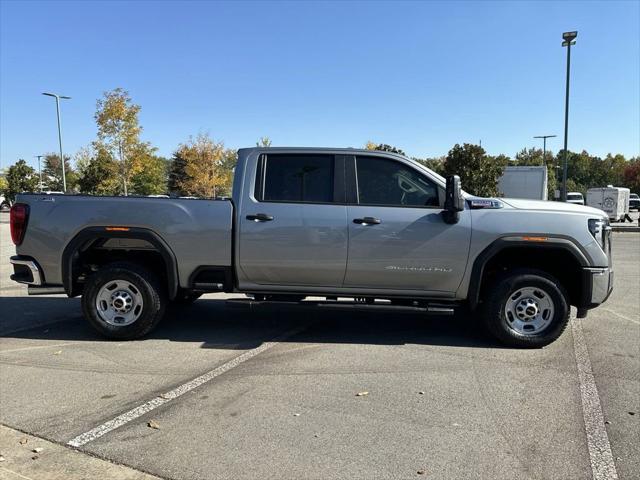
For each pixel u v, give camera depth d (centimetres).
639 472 313
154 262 622
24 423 378
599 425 375
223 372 484
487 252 547
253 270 572
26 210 581
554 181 6625
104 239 595
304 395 428
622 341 590
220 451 336
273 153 579
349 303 577
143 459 326
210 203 570
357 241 554
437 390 439
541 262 596
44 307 770
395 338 601
